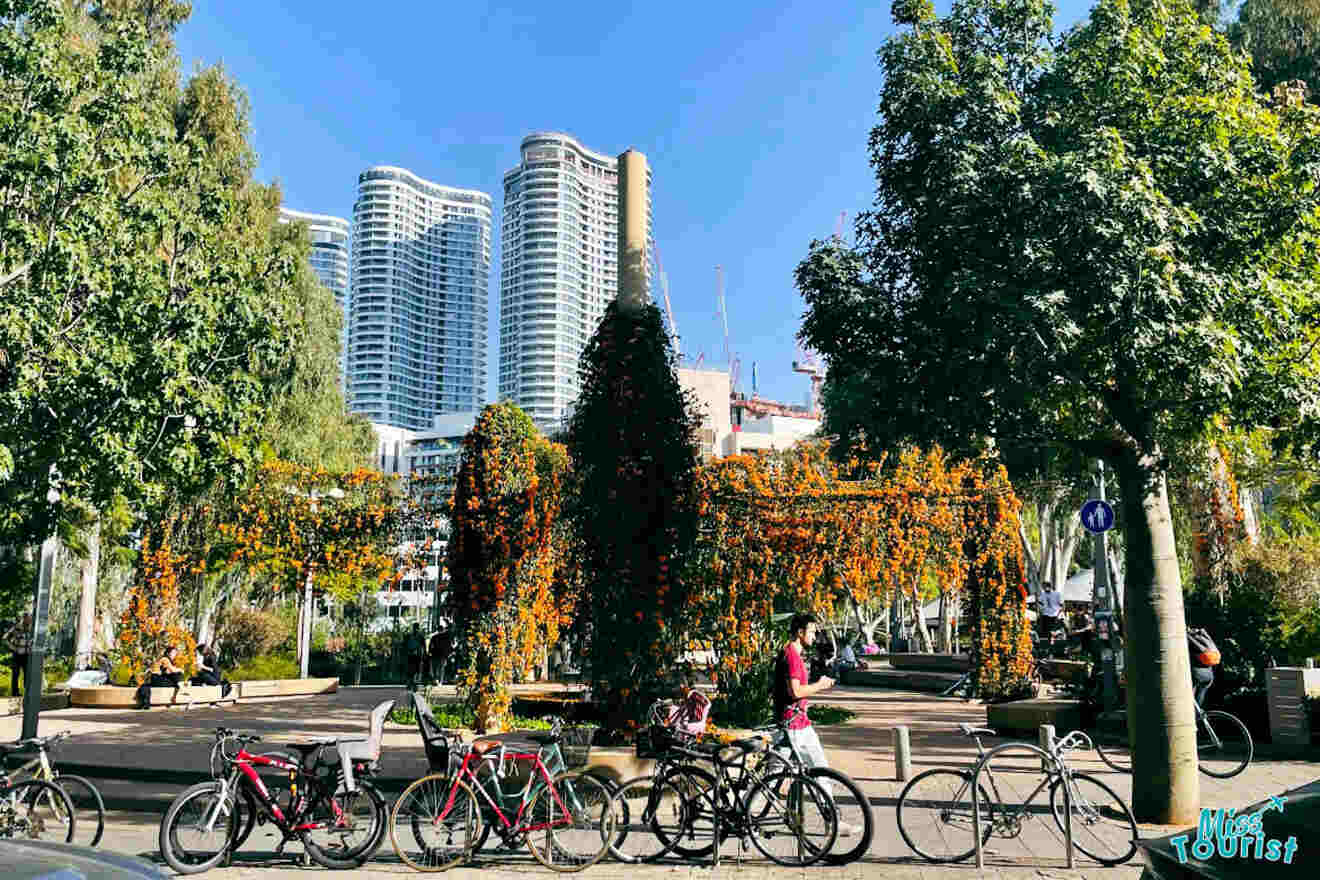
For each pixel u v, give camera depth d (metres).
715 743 8.70
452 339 190.75
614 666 11.09
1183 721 8.64
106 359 11.80
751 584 16.44
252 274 14.34
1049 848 8.15
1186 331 7.91
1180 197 8.98
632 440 11.40
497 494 14.64
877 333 10.14
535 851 7.98
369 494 21.78
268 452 21.67
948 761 12.94
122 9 27.31
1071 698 18.34
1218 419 10.12
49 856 3.62
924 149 9.62
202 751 14.22
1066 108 9.41
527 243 174.62
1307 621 15.71
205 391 12.98
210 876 7.80
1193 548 18.66
